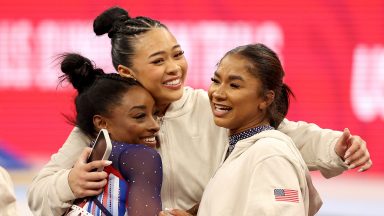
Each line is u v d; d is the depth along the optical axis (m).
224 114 6.56
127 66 7.02
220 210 6.26
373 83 16.69
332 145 7.02
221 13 16.55
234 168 6.40
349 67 16.73
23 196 15.48
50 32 16.72
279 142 6.36
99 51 16.61
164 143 7.20
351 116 16.78
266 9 16.58
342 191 16.31
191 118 7.34
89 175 6.36
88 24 16.64
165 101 7.04
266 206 6.04
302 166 6.46
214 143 7.25
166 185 7.14
